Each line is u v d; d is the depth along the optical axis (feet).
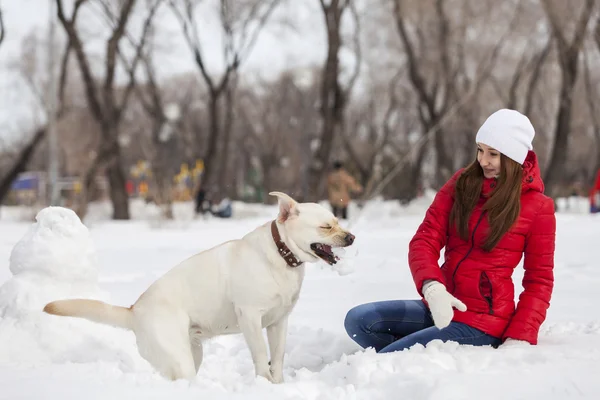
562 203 97.35
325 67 74.13
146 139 153.89
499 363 10.10
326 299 19.48
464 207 12.07
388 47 102.73
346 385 9.84
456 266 12.23
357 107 166.40
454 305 11.28
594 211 64.34
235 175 193.36
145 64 90.12
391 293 20.08
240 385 9.70
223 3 82.07
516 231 11.98
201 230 51.37
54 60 65.41
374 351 11.36
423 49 90.33
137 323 11.12
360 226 48.96
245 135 184.03
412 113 149.59
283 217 11.05
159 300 11.16
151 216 64.03
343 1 74.74
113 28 74.95
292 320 16.71
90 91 72.49
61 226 14.38
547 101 112.88
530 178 12.16
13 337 13.00
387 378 9.77
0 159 160.25
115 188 72.08
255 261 11.04
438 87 93.50
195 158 139.64
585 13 69.41
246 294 11.02
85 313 11.16
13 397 8.95
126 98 80.23
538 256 12.10
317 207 11.15
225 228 53.52
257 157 187.42
